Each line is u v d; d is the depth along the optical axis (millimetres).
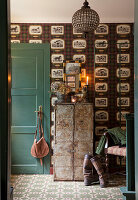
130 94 4699
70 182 4098
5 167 1415
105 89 4699
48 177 4406
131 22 4676
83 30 3186
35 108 4699
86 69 4695
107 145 4074
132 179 2979
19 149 4656
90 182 3930
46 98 4688
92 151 4145
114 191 3635
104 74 4707
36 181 4148
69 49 4699
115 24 4699
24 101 4703
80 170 4137
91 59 4703
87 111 4164
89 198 3344
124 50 4703
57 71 4695
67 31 4703
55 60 4703
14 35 4691
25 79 4707
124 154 3777
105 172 4355
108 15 4523
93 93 4688
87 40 4707
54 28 4695
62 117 4164
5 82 1435
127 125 3025
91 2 3943
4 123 1427
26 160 4652
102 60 4707
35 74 4707
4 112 1429
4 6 1437
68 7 4172
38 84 4691
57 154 4148
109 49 4703
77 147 4145
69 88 4422
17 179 4266
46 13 4441
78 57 4699
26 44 4684
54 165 4148
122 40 4707
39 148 4531
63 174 4145
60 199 3307
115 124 4676
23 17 4609
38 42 4699
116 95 4703
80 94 4637
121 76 4703
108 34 4699
